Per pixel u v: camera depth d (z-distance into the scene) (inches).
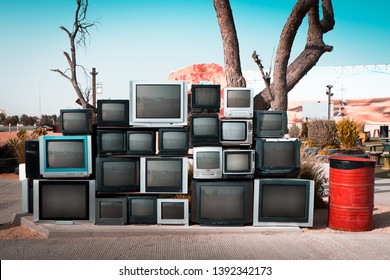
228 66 296.7
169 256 188.1
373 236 218.7
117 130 232.2
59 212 232.5
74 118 233.9
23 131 579.5
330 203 237.6
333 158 237.1
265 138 237.1
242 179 234.5
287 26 281.3
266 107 301.1
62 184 231.0
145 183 231.1
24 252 194.9
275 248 198.8
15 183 417.7
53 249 199.6
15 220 252.7
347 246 201.2
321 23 310.2
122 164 230.8
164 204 231.5
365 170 227.1
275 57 295.1
